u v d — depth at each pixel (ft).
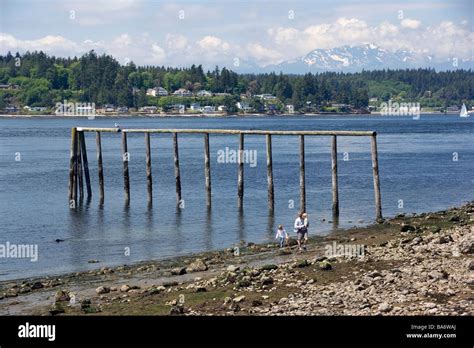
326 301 93.25
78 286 121.08
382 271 106.63
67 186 283.59
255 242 166.81
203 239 172.65
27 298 112.98
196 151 466.70
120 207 227.40
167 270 133.18
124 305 101.35
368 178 306.55
